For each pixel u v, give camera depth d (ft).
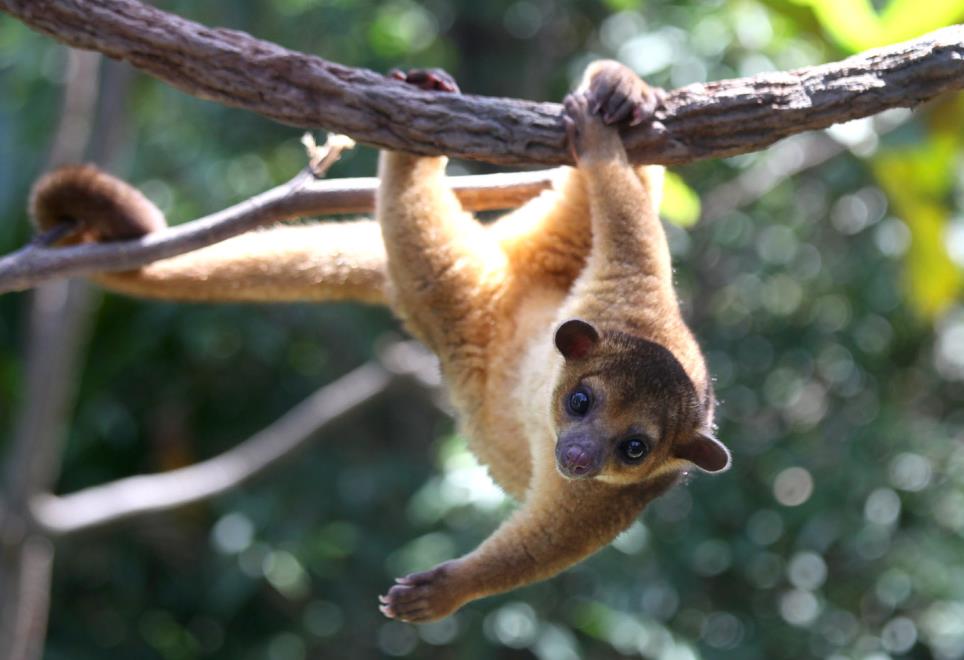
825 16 23.91
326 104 15.87
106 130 32.19
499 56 46.83
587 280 17.02
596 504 16.98
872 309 42.96
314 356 45.21
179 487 34.47
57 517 32.60
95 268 17.78
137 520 38.96
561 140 16.30
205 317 39.29
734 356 43.83
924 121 27.20
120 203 18.08
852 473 39.45
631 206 16.63
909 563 38.60
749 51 39.75
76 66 32.30
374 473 42.06
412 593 16.46
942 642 38.93
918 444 40.52
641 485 17.20
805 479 41.65
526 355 18.22
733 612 40.29
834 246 44.19
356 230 19.79
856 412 42.93
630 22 42.78
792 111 15.93
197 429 44.14
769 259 43.91
